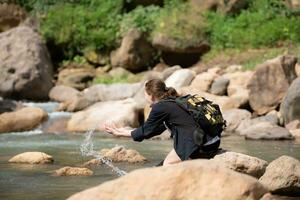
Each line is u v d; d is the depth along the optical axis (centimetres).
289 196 609
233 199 390
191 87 1638
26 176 750
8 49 1906
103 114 1468
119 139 1255
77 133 1415
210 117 613
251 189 394
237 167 643
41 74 1877
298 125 1327
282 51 1912
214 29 2084
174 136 620
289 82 1466
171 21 2094
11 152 1035
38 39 1992
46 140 1251
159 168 405
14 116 1462
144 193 393
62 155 986
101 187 401
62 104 1683
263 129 1245
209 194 392
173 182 396
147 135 620
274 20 2070
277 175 615
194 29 2066
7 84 1842
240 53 1984
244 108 1500
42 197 614
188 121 614
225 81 1606
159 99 632
